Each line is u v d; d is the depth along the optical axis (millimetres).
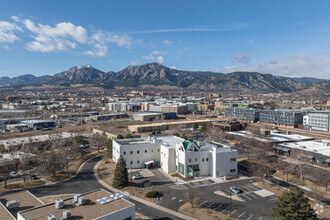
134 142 110438
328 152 108188
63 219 43344
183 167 92125
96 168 103812
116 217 46219
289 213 53125
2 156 112438
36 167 105750
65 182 87688
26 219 43656
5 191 79438
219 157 92000
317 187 81500
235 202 71125
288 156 115375
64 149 132750
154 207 68125
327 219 60219
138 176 90750
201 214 63656
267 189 80625
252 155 118750
